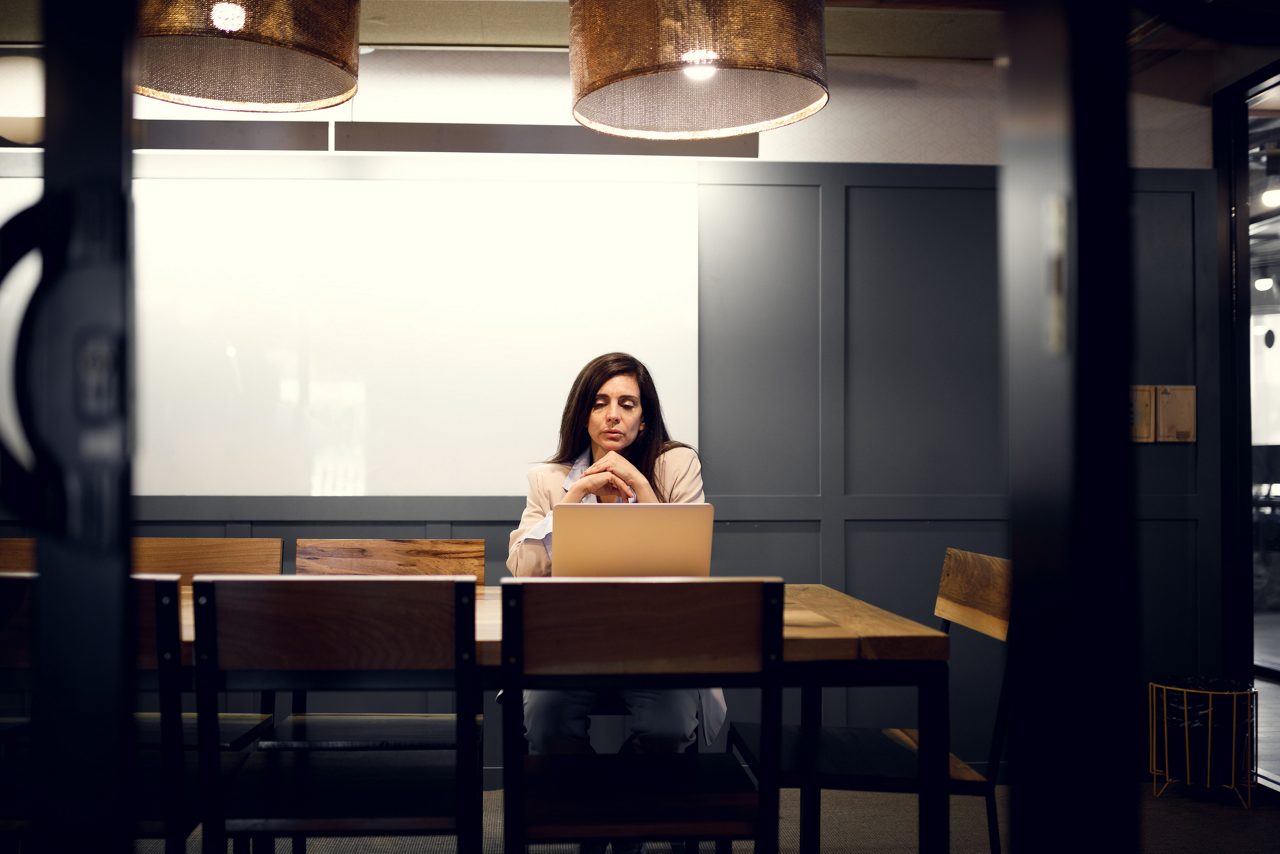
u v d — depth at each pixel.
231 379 3.35
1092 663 1.01
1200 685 3.32
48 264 1.02
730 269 3.50
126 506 1.03
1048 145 1.04
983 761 3.46
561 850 2.63
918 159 3.57
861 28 3.28
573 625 1.58
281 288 3.37
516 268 3.42
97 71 1.02
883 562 3.52
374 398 3.38
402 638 1.59
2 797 1.68
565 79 3.49
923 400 3.55
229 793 1.76
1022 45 1.07
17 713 3.25
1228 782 3.17
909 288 3.55
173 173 3.35
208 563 2.47
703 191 3.49
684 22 1.94
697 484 2.68
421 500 3.37
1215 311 3.58
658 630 1.59
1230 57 3.52
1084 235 1.01
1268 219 3.60
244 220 3.36
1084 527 1.00
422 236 3.40
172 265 3.35
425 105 3.46
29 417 1.02
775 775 1.63
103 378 1.02
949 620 2.37
